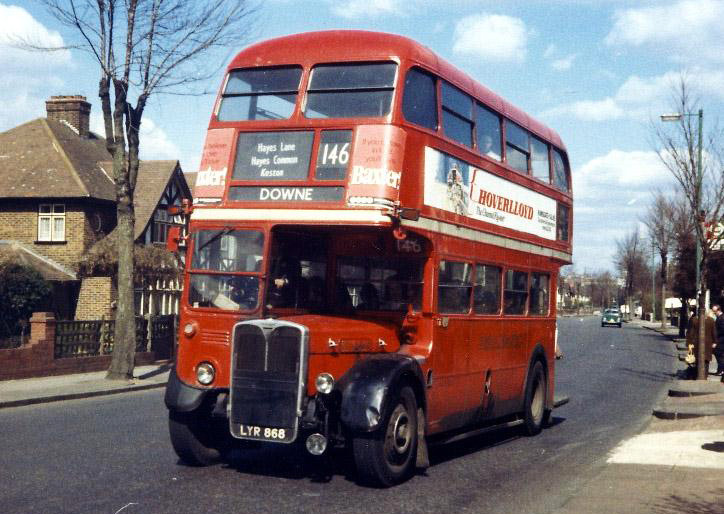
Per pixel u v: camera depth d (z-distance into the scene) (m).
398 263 10.41
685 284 48.00
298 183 9.41
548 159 15.20
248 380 8.77
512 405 13.26
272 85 9.91
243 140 9.81
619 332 69.06
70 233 35.31
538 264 14.44
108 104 22.86
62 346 24.12
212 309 9.35
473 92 11.68
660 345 48.22
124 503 7.98
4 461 10.33
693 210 25.20
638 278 112.62
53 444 11.77
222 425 10.12
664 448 11.66
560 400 17.91
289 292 9.77
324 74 9.75
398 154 9.38
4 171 36.62
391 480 9.02
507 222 12.94
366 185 9.19
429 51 10.50
